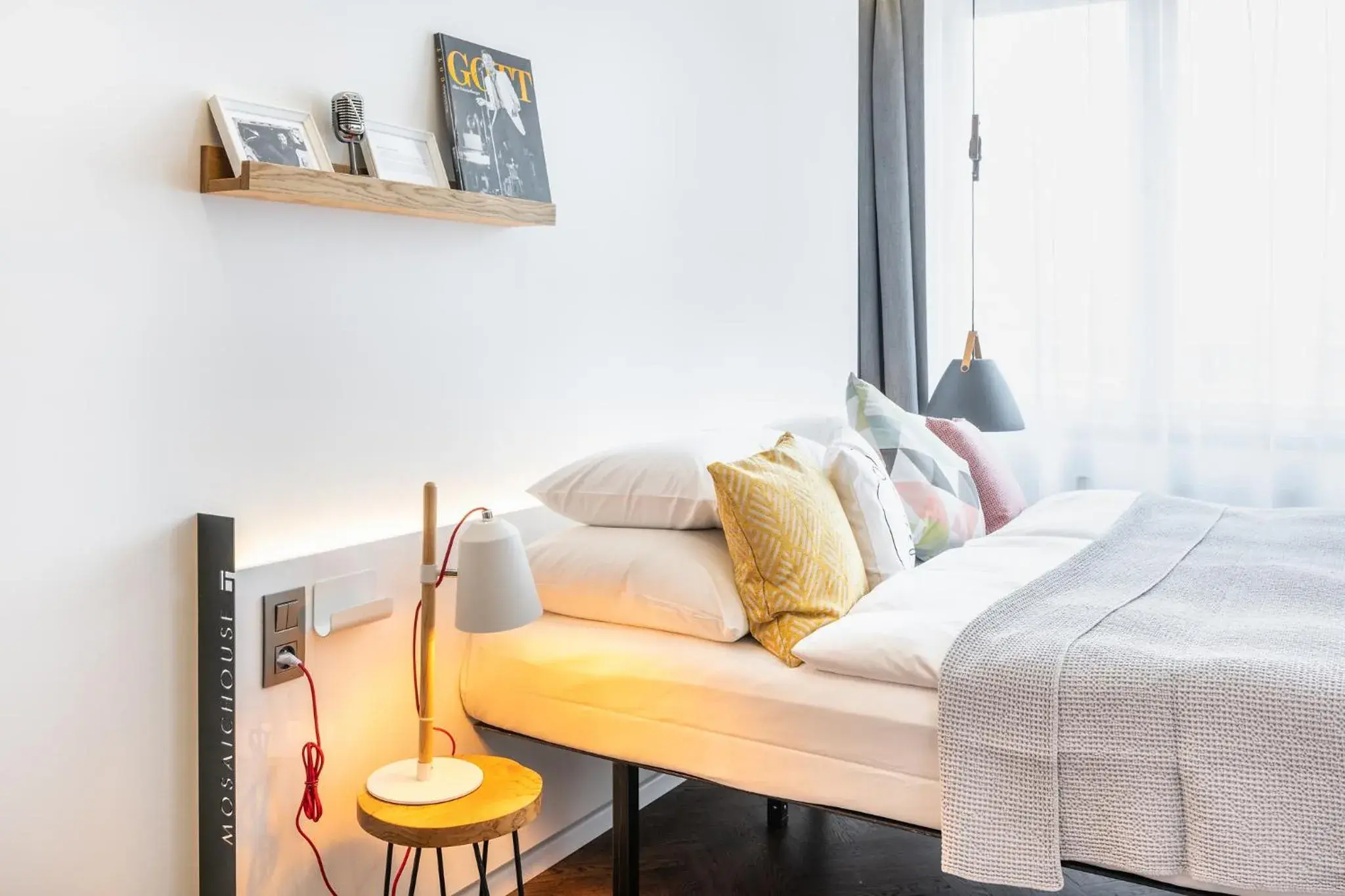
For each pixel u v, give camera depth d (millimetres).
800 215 3797
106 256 1665
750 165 3469
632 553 2217
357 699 2043
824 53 3936
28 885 1605
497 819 1768
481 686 2234
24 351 1569
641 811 2840
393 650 2113
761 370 3578
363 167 2039
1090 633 1854
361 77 2080
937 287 4301
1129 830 1582
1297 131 3701
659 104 3000
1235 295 3836
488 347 2430
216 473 1847
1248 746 1517
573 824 2607
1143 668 1630
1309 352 3750
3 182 1535
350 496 2104
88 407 1652
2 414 1547
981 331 4238
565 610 2283
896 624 1930
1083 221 4047
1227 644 1777
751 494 2061
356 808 2049
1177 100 3885
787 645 1992
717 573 2139
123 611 1715
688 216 3150
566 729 2125
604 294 2805
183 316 1780
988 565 2445
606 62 2779
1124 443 4055
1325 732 1476
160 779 1782
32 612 1596
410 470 2236
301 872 1943
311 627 1937
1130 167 3957
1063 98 4043
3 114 1529
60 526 1625
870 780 1796
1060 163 4066
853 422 3043
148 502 1742
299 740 1927
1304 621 1911
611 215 2816
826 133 3969
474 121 2289
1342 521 2771
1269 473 3822
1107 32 3961
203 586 1809
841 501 2420
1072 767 1624
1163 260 3938
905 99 4211
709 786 3000
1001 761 1665
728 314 3371
